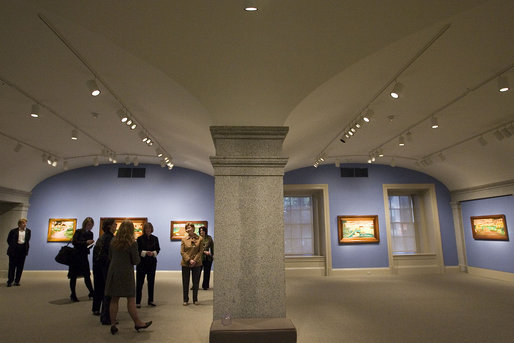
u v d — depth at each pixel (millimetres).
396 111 5113
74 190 8844
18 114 5168
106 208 8812
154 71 3385
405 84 4105
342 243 8938
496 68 3725
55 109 4961
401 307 5062
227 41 2557
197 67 2830
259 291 2908
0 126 5703
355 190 9258
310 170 9328
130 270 3699
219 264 2934
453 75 3885
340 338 3605
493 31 3008
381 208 9203
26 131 6000
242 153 3143
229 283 2908
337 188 9242
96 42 3088
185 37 2510
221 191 3051
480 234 8328
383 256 8930
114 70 3629
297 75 2918
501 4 2617
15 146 6680
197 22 2371
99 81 3955
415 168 9258
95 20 2340
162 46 2604
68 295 5922
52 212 8703
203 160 7395
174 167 9156
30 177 8273
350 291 6480
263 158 3100
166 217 8875
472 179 8250
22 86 4172
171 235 8750
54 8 2230
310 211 9688
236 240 2977
